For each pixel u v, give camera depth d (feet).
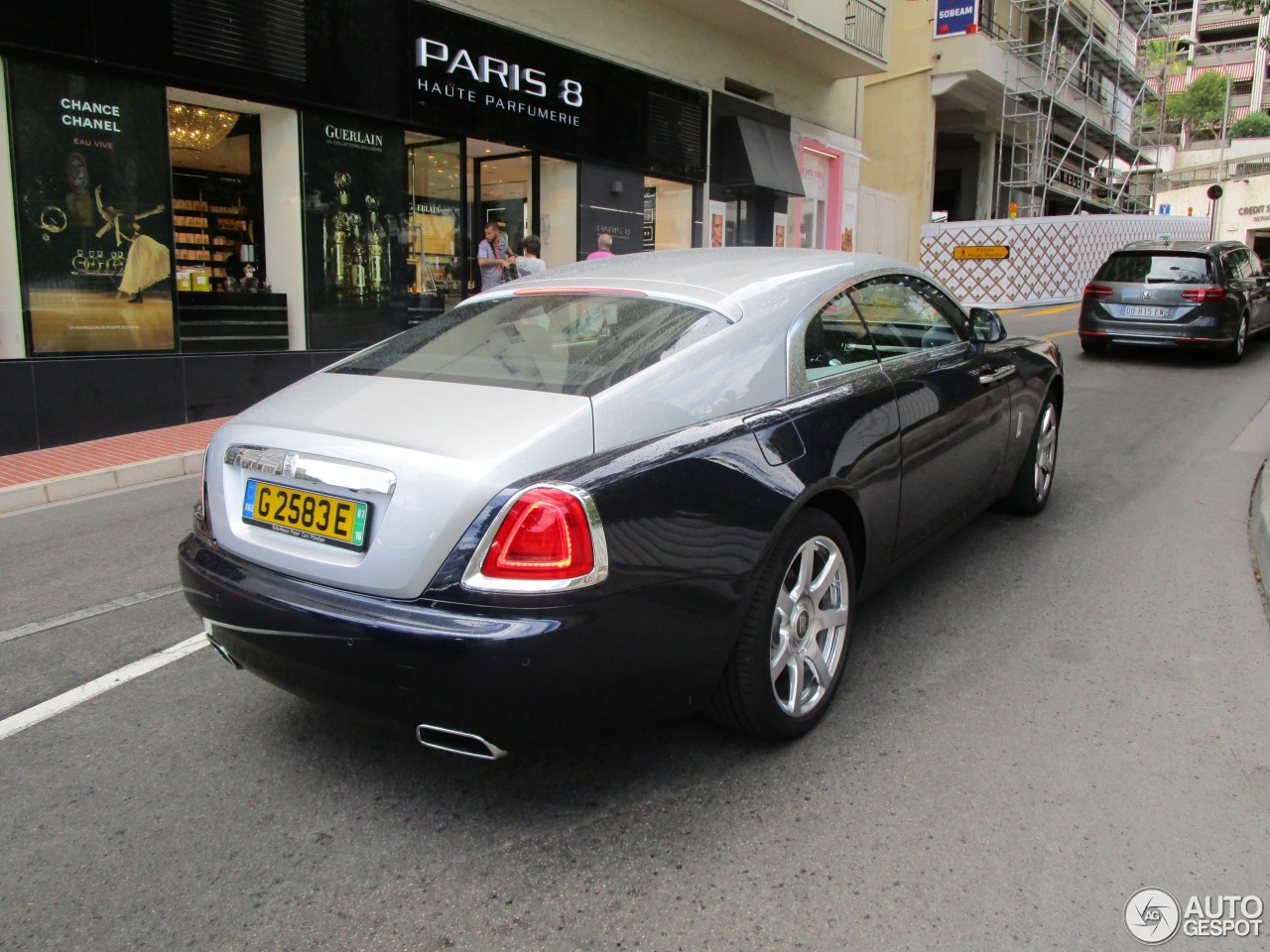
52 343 26.21
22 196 25.34
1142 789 8.99
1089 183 103.30
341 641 7.85
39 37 25.11
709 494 8.61
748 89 55.42
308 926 7.38
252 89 30.01
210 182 30.55
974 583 14.49
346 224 33.63
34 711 11.02
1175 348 43.52
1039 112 79.97
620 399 8.68
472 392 9.02
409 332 11.57
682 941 7.13
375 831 8.61
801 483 9.45
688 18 48.80
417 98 35.09
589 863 8.08
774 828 8.50
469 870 8.03
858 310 11.93
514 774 9.52
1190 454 23.32
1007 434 15.26
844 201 65.98
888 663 11.76
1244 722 10.23
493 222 40.22
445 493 7.72
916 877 7.80
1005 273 66.64
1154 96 122.83
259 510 8.85
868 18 60.95
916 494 12.00
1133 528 17.25
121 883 7.93
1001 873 7.83
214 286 30.91
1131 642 12.36
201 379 29.50
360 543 8.04
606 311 10.37
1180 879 7.73
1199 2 242.37
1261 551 15.52
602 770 9.53
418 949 7.11
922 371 12.49
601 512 7.77
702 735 10.18
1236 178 153.28
